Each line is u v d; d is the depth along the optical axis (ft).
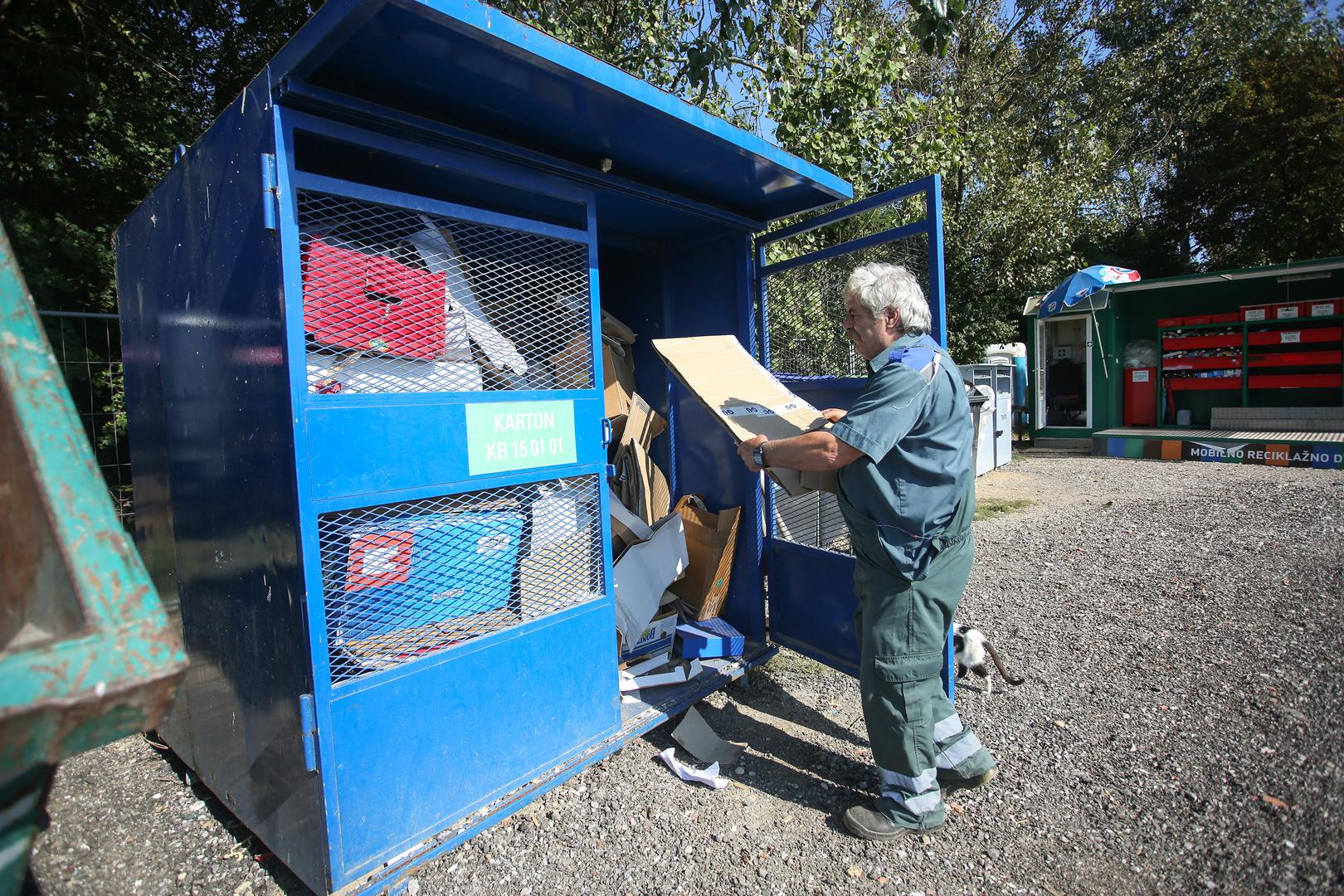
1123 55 57.82
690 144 8.38
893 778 7.48
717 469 12.01
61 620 2.82
